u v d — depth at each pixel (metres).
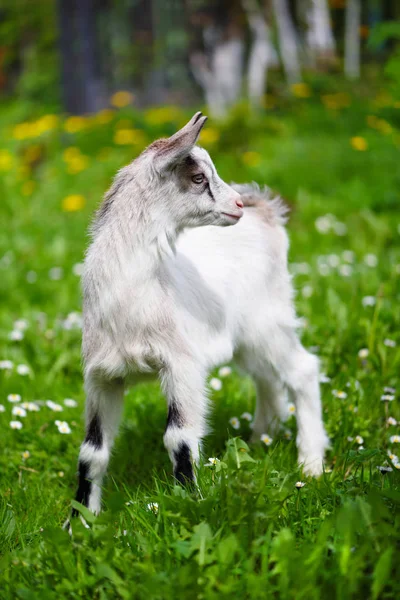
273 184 13.70
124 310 4.93
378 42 14.37
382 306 8.10
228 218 5.04
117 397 5.27
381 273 9.51
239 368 6.21
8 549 4.59
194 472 4.90
